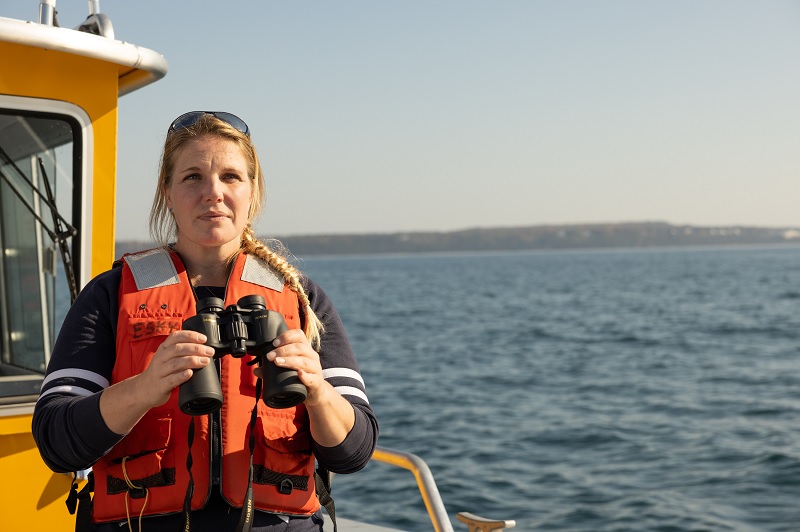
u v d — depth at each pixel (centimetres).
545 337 3859
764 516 1098
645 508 1148
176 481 174
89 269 286
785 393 2138
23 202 289
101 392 165
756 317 4684
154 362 159
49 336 288
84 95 279
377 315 5550
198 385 158
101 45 266
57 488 275
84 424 162
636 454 1495
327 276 14838
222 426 177
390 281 11938
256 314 166
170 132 189
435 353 3328
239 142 189
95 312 184
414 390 2378
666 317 4838
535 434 1703
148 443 175
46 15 274
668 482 1289
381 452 291
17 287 296
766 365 2723
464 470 1405
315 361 166
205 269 194
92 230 285
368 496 1222
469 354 3266
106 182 286
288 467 181
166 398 161
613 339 3700
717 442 1562
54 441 167
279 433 181
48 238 287
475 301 6919
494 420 1875
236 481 175
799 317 4609
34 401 272
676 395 2159
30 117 273
